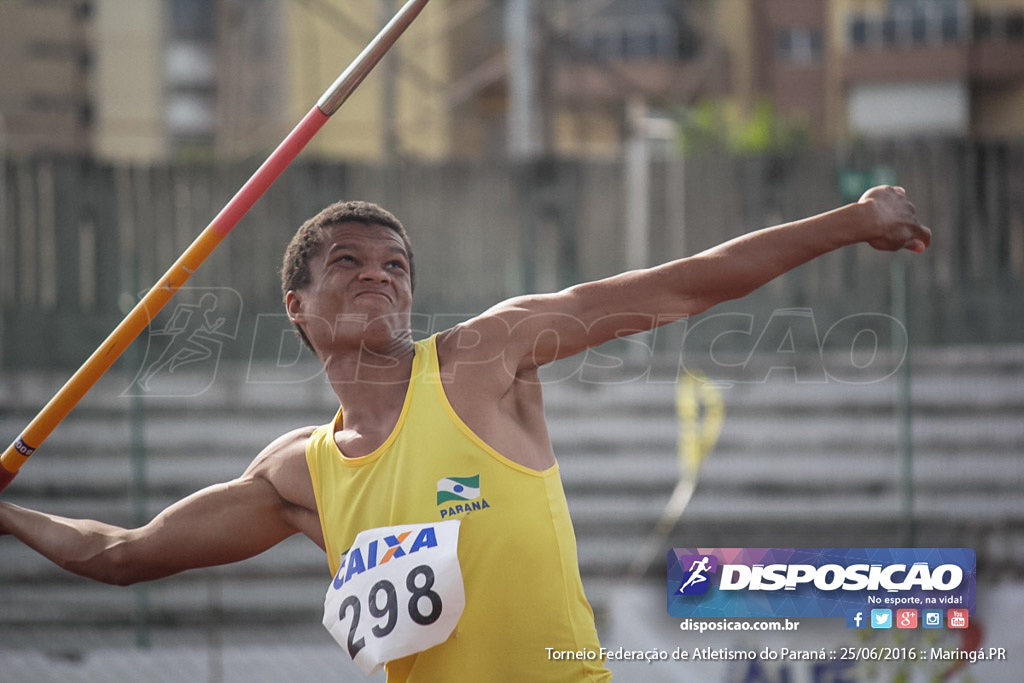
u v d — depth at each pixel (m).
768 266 6.79
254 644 17.72
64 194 22.95
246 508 7.44
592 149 60.41
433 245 23.25
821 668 13.36
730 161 23.16
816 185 22.91
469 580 6.62
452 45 61.59
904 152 22.50
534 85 32.78
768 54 73.31
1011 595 13.41
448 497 6.61
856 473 19.25
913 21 70.94
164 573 7.70
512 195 23.27
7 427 19.89
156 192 23.19
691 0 73.56
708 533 19.22
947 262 21.88
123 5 58.19
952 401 19.38
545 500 6.82
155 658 16.28
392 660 6.71
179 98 63.31
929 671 13.09
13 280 22.73
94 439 19.47
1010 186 22.11
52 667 16.41
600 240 23.22
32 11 56.78
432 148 56.31
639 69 71.25
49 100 56.94
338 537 6.94
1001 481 19.12
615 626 14.63
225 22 58.78
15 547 18.75
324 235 7.18
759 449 19.36
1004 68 70.38
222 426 19.52
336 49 57.09
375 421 6.98
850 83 72.31
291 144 7.37
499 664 6.62
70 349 22.55
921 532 18.67
